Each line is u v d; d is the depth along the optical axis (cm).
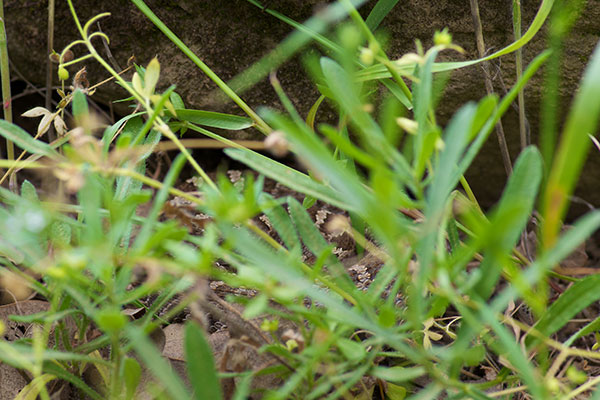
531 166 54
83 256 52
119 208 55
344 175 52
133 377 56
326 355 55
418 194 53
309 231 57
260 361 60
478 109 53
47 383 61
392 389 62
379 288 57
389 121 54
